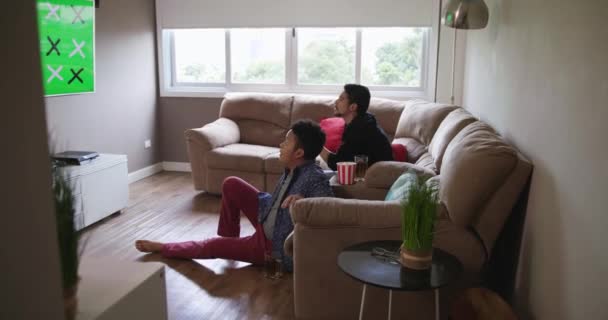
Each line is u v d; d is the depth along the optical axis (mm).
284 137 4715
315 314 2250
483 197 2023
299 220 2164
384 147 3311
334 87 5051
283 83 5238
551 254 1725
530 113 2123
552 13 1853
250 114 4832
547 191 1813
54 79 3863
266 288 2717
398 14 4691
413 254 1745
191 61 5438
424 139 3562
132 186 4875
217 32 5289
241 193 3029
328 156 3404
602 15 1369
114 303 1140
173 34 5414
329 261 2182
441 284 1640
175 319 2391
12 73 752
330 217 2129
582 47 1520
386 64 4953
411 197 1743
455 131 2871
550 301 1710
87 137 4352
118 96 4766
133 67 4984
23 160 777
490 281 2459
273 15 4965
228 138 4633
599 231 1332
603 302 1289
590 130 1426
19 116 766
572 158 1566
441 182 2252
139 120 5133
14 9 750
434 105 3686
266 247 2834
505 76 2676
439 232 2078
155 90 5406
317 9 4855
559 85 1733
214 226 3721
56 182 1045
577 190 1510
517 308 2123
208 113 5367
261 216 2873
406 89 4957
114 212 3859
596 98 1390
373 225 2111
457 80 4648
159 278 1316
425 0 4621
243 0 5012
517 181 2029
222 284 2768
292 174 2707
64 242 1034
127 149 4949
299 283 2234
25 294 792
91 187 3553
